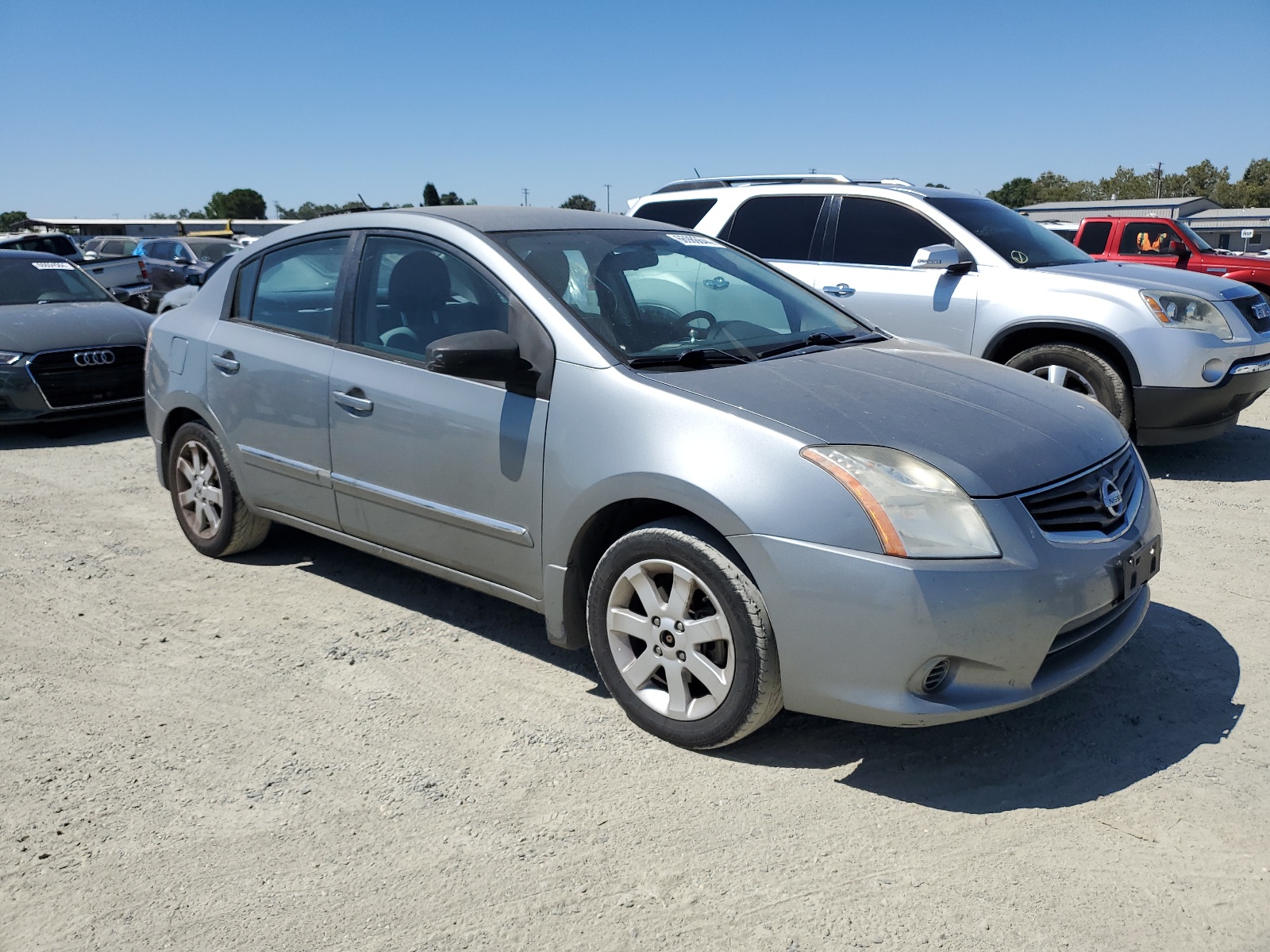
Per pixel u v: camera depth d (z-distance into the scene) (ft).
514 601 11.72
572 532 10.62
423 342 12.31
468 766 9.94
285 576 15.48
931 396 10.56
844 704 9.09
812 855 8.42
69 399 26.30
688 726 10.03
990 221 23.38
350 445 12.88
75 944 7.52
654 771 9.80
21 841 8.81
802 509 9.04
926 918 7.62
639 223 14.20
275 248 14.79
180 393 15.56
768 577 9.15
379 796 9.43
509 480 11.15
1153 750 10.00
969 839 8.61
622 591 10.51
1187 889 7.89
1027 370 21.88
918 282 22.76
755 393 10.16
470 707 11.21
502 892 8.03
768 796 9.34
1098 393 21.01
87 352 26.45
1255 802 9.05
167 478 16.69
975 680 8.96
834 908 7.75
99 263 58.03
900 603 8.67
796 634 9.12
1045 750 10.07
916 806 9.14
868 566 8.75
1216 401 20.12
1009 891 7.91
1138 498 10.40
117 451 25.20
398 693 11.55
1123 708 10.89
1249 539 16.58
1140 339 20.21
